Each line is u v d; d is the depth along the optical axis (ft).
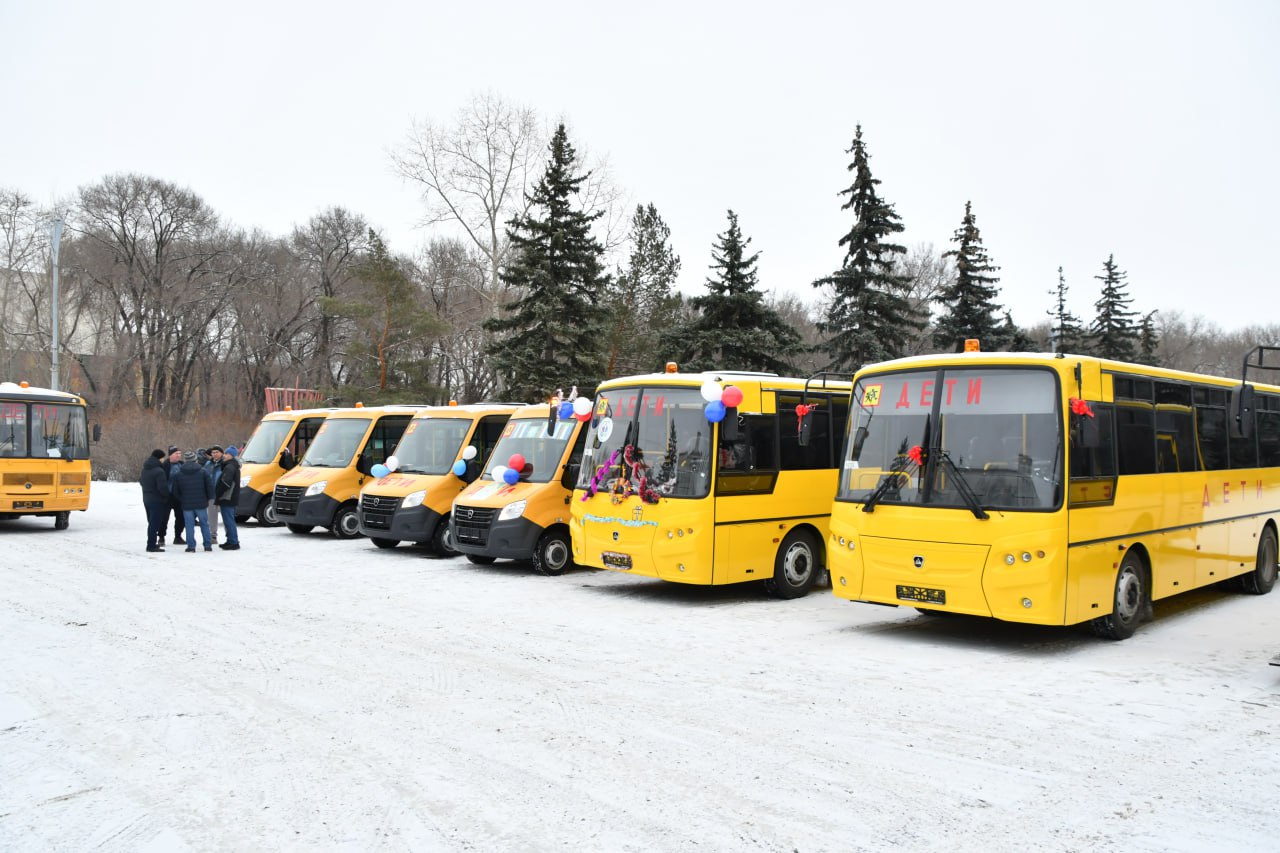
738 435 38.73
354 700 24.40
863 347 101.50
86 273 182.60
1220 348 193.67
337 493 65.21
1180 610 38.75
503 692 25.22
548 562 48.39
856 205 103.91
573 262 111.55
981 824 16.58
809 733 21.72
